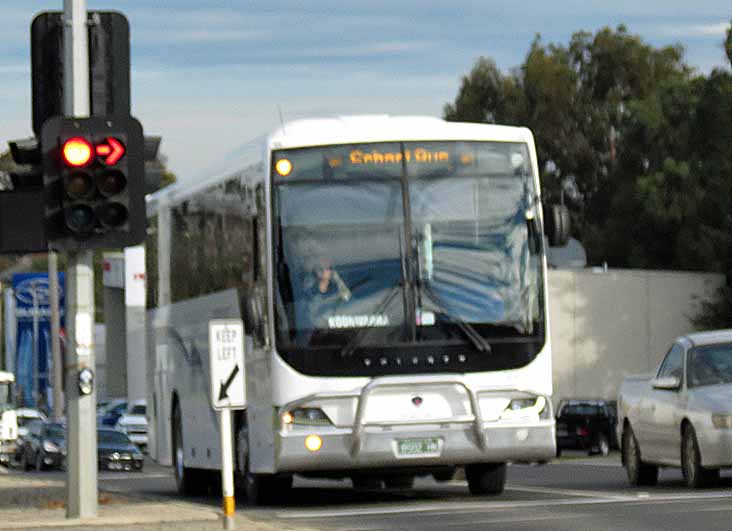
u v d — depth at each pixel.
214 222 31.77
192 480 35.53
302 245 27.56
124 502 32.22
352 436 27.27
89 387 24.20
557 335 92.38
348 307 27.48
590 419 81.06
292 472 28.09
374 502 30.41
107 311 114.81
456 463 27.75
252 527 22.91
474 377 27.56
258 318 27.67
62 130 22.42
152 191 22.70
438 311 27.61
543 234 28.20
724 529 22.22
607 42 128.62
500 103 129.38
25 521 23.58
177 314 35.56
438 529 23.33
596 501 28.16
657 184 106.50
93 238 22.41
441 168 27.98
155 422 38.75
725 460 30.86
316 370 27.31
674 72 128.75
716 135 97.69
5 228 22.34
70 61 23.08
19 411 89.38
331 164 27.83
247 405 29.47
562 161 126.94
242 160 29.53
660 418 33.31
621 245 111.81
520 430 27.73
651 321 93.19
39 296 103.19
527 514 25.61
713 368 32.34
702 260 101.19
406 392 27.53
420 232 27.78
